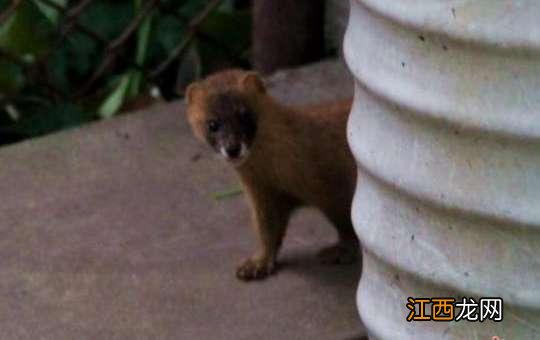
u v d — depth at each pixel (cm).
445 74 412
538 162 410
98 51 855
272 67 819
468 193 421
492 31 396
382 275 471
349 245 615
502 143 411
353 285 597
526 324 434
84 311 589
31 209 670
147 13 818
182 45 831
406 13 413
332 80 780
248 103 604
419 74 419
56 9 795
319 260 617
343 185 605
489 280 431
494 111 407
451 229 433
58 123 820
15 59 809
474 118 410
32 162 710
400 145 437
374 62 436
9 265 624
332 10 811
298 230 646
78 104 834
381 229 459
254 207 607
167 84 845
